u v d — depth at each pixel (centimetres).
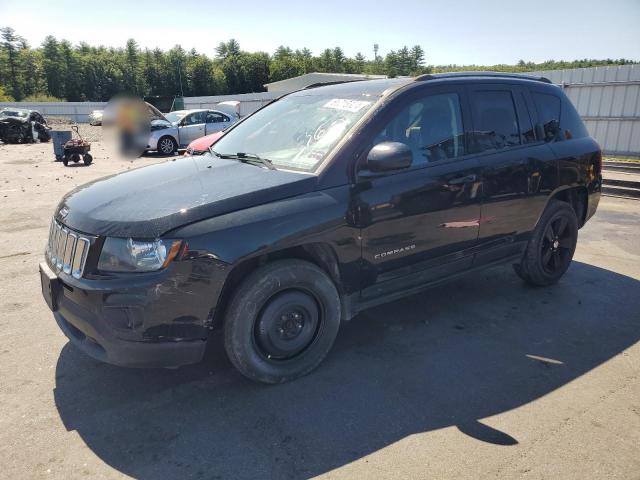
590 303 439
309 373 321
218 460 243
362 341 366
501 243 407
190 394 299
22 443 255
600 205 859
